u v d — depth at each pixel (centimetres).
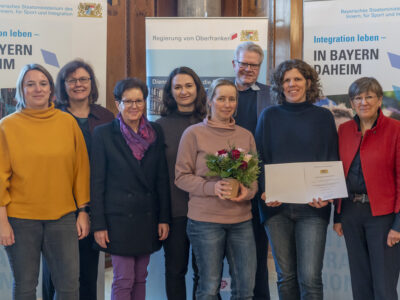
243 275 254
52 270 251
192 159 264
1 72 312
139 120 276
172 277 286
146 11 486
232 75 346
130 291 266
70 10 319
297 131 262
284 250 263
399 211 248
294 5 354
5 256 321
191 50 345
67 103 306
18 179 244
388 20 312
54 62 317
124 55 476
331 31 322
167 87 306
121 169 263
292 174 252
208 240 251
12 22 312
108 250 262
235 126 268
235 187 243
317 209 256
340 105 323
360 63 318
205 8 463
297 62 266
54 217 246
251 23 343
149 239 267
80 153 267
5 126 245
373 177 252
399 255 257
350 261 261
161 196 277
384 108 317
